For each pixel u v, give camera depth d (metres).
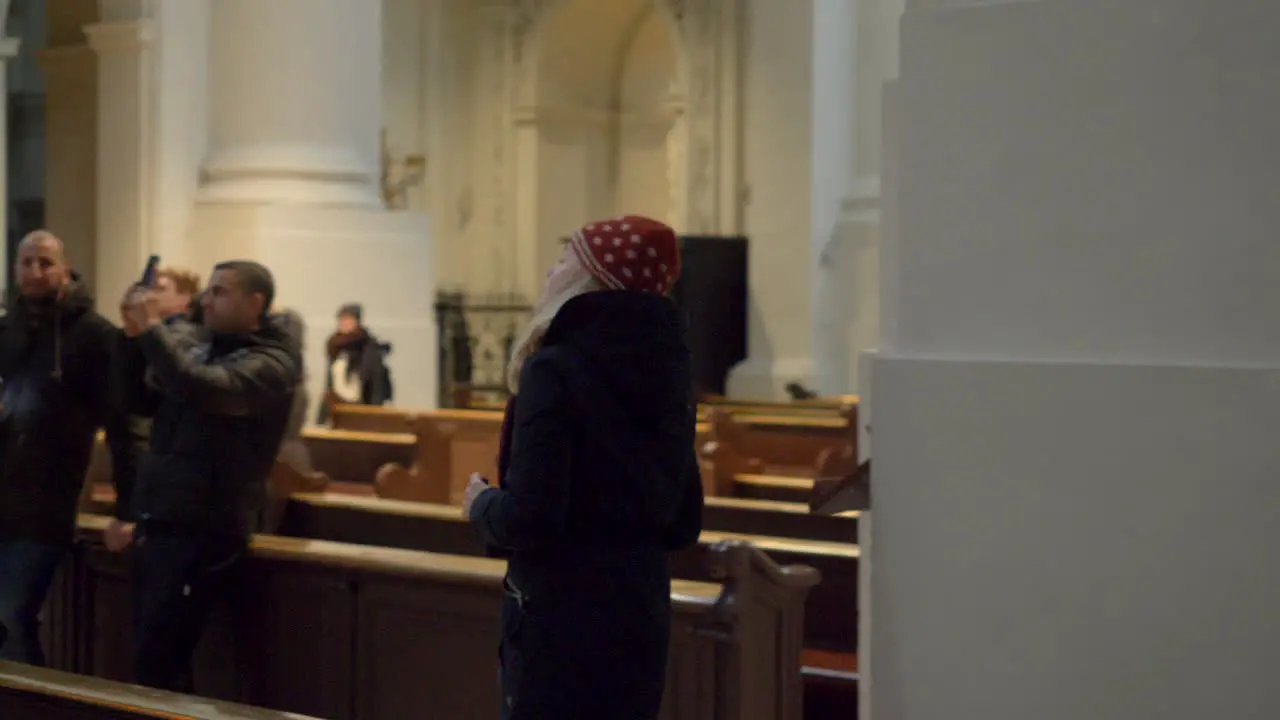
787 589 4.00
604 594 2.68
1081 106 2.94
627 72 20.22
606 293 2.73
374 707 4.40
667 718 3.85
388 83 18.69
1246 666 2.80
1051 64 2.96
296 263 11.55
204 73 11.98
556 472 2.62
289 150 11.80
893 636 3.10
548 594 2.69
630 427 2.68
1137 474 2.87
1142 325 2.89
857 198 14.88
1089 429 2.91
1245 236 2.81
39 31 18.69
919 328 3.09
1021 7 2.98
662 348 2.73
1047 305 2.97
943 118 3.06
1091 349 2.94
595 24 19.52
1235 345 2.82
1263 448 2.77
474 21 19.62
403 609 4.34
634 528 2.71
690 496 2.85
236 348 4.41
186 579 4.36
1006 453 2.98
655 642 2.73
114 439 4.81
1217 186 2.83
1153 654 2.87
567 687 2.68
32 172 18.75
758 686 3.89
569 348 2.69
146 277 4.47
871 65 14.84
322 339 11.55
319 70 11.87
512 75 19.45
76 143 12.67
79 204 12.67
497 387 18.73
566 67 19.59
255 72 11.84
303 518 5.64
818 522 5.71
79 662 5.21
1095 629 2.92
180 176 11.82
